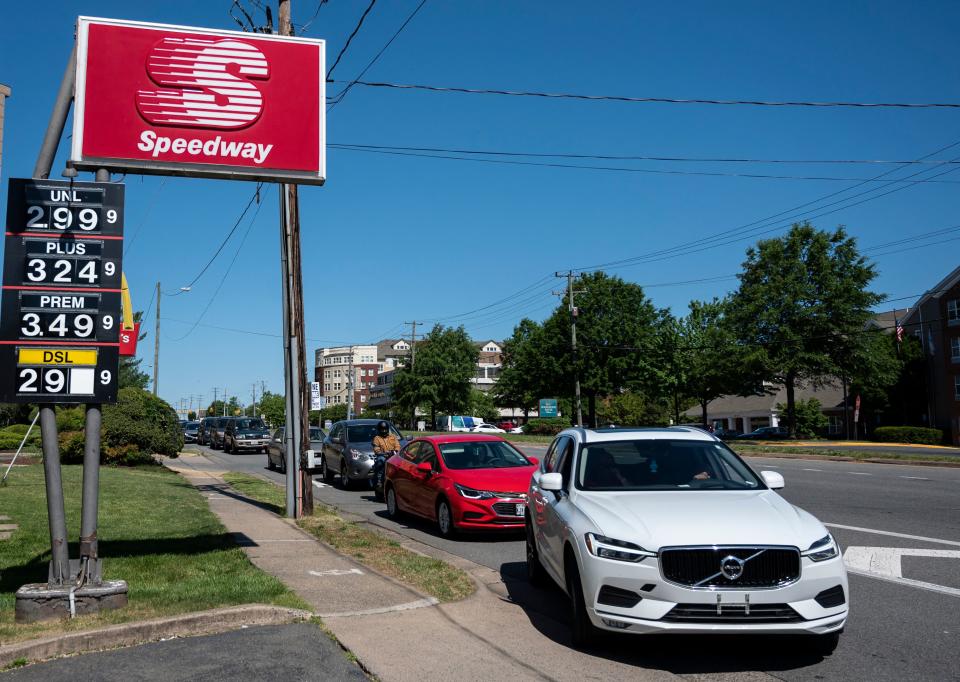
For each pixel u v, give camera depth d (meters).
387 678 5.03
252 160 8.80
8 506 12.95
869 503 14.31
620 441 7.23
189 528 11.21
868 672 5.23
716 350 60.56
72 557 8.77
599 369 61.06
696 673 5.24
